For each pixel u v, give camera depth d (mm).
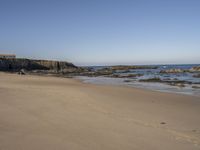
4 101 11672
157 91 20266
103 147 5715
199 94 18797
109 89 20703
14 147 5473
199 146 6043
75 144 5832
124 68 109250
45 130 6926
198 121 9164
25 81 28562
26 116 8617
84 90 19031
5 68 83062
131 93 18094
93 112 9898
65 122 7969
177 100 14891
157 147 5871
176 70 62719
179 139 6586
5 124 7402
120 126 7715
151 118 9438
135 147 5812
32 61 98625
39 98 13047
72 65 114875
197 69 64750
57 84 25219
